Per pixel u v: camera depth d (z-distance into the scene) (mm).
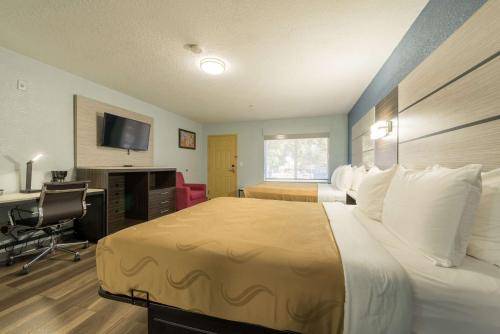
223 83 3035
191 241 1061
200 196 4441
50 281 1752
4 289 1635
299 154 5266
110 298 1071
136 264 1020
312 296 774
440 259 835
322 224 1430
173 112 4734
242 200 2342
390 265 803
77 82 2787
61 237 2650
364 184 1719
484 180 929
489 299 684
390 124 2182
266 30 1821
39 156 2336
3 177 2145
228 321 915
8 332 1219
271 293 821
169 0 1494
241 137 5637
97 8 1568
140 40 1979
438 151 1395
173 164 4777
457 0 1242
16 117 2227
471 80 1119
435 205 894
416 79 1664
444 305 704
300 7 1556
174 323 995
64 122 2650
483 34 1044
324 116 5000
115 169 2826
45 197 1972
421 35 1614
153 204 3561
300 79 2875
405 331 695
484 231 861
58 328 1252
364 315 721
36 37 1939
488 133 1019
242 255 918
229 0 1492
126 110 3508
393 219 1207
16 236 2275
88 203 2688
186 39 1960
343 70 2590
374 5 1537
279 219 1559
